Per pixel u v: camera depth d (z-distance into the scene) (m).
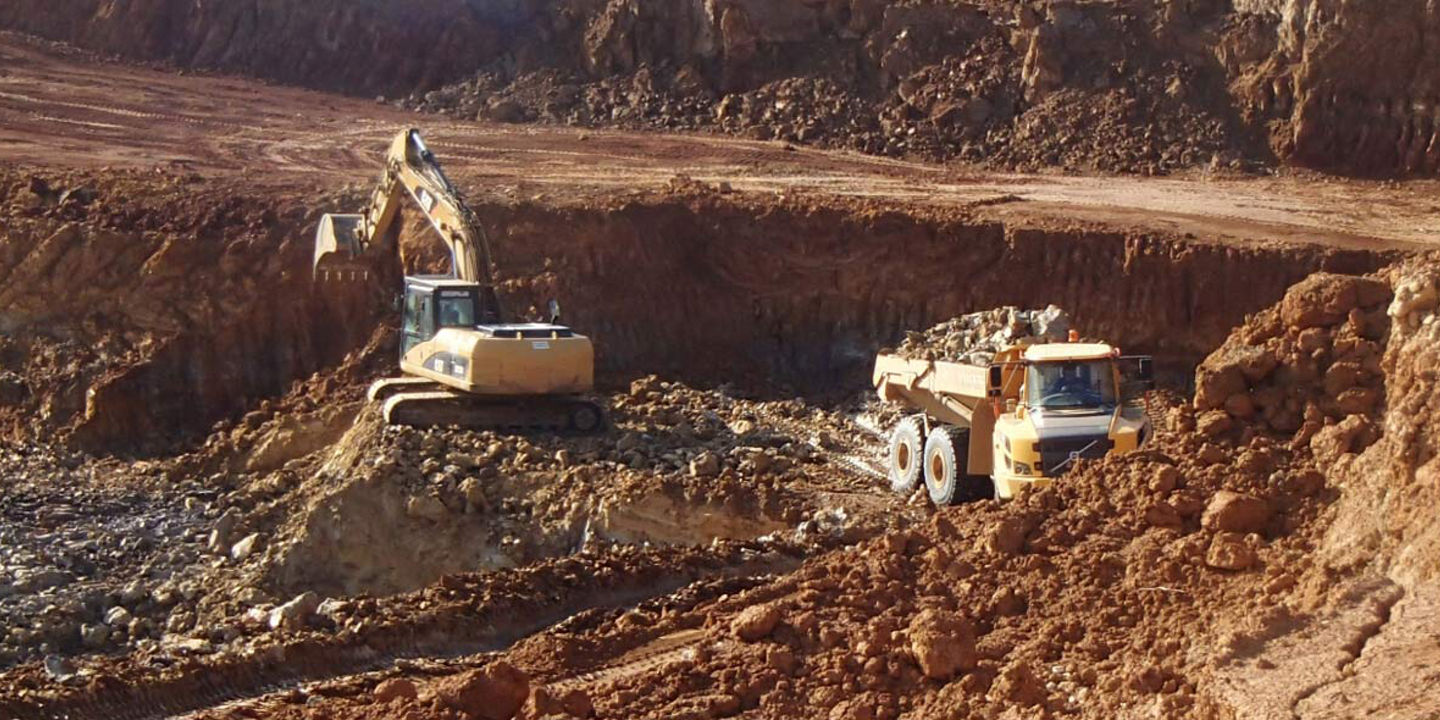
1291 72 39.16
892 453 24.36
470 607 18.64
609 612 17.98
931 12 43.78
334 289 31.34
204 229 32.38
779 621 14.71
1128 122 39.94
